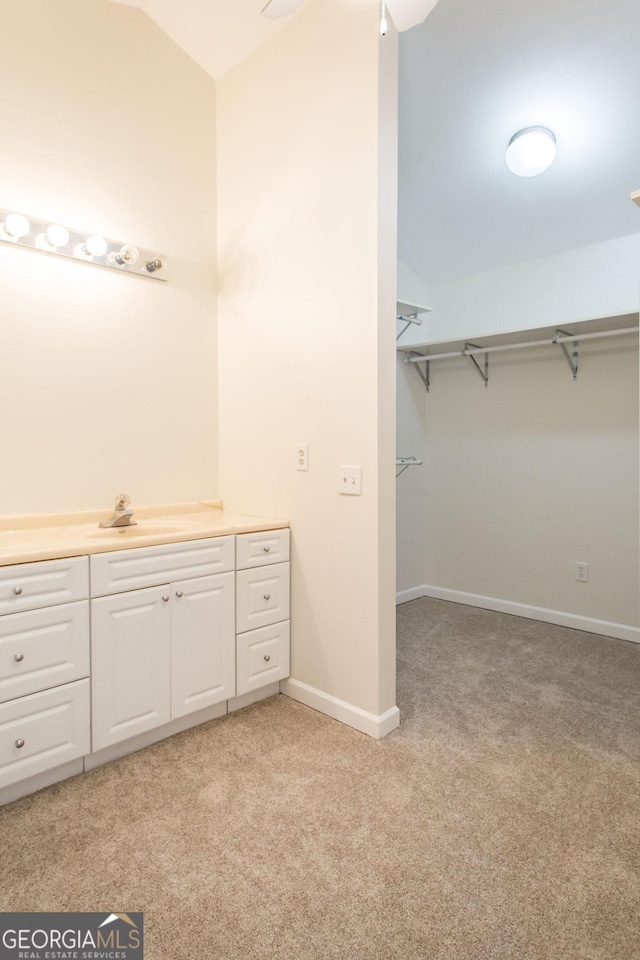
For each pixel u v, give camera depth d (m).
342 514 2.06
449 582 3.83
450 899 1.25
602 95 2.17
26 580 1.56
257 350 2.41
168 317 2.44
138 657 1.82
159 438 2.43
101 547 1.71
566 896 1.26
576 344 3.14
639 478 2.97
